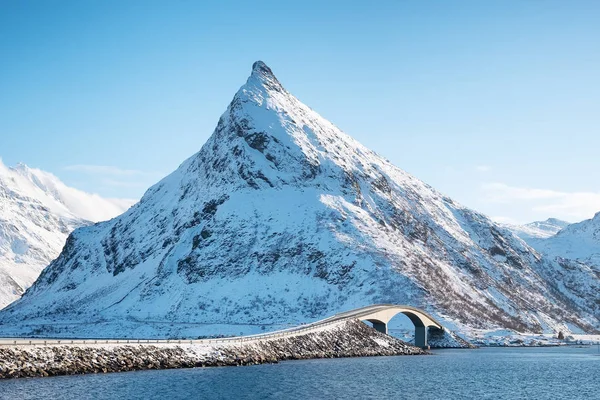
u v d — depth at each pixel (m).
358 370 147.12
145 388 110.62
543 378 140.12
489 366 165.00
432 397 112.50
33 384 108.75
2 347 116.50
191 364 142.75
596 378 140.50
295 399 106.94
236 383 120.62
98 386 109.75
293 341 180.38
